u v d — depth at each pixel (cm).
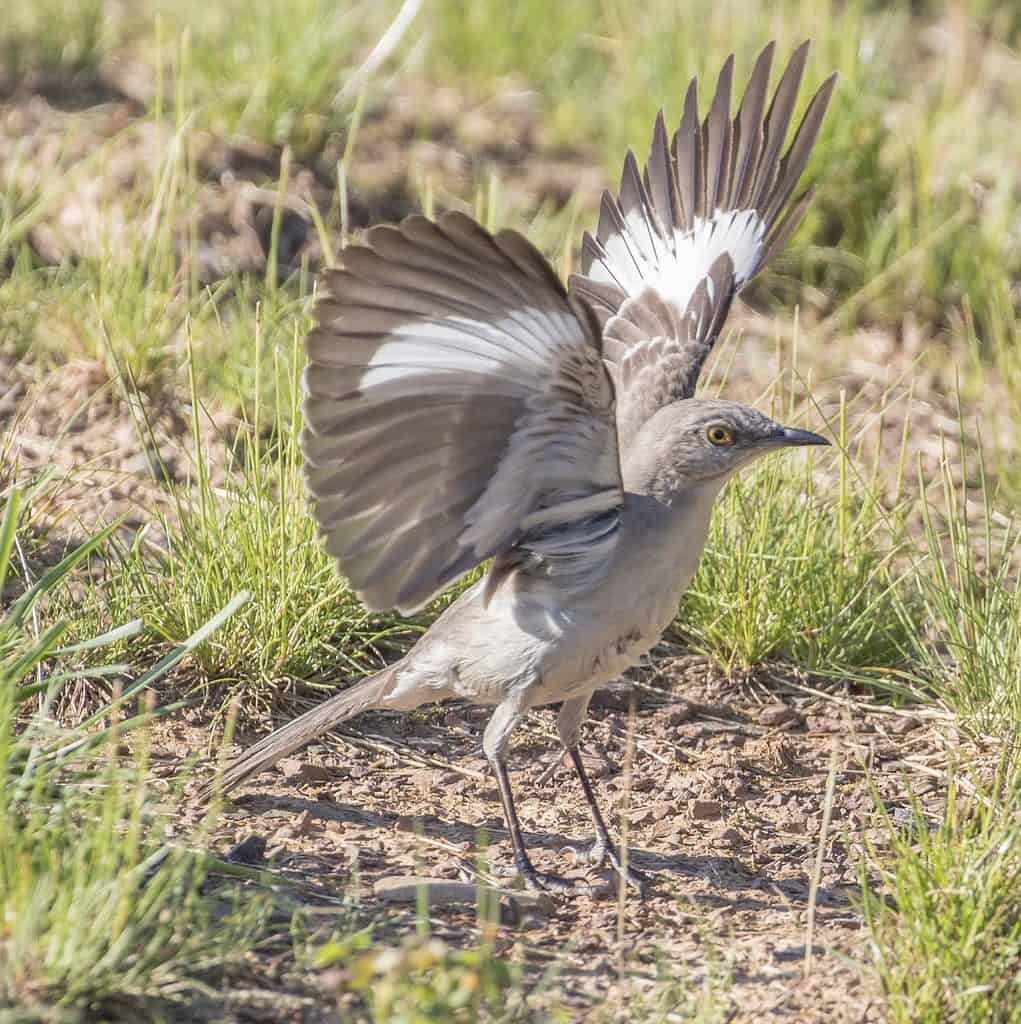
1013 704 1103
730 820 1028
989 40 2238
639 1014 762
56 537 1186
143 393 1356
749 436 899
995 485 1430
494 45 2017
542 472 861
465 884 887
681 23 1847
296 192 1661
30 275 1459
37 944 709
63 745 896
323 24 1802
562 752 1033
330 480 837
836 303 1716
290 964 777
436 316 799
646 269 1086
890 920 857
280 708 1091
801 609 1212
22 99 1762
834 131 1744
